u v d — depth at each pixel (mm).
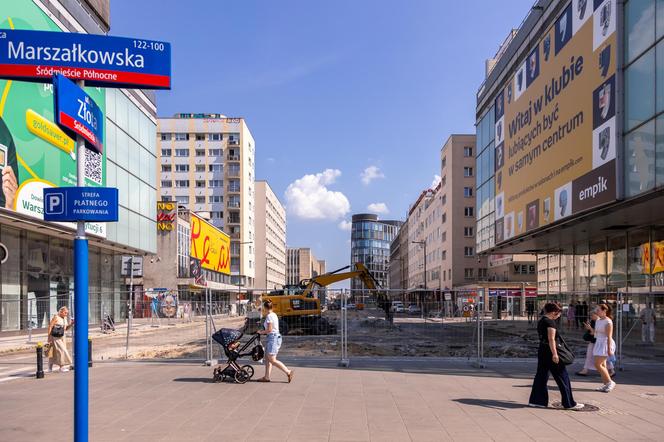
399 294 23625
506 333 25922
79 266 4543
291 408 7953
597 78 19469
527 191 27688
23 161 23797
